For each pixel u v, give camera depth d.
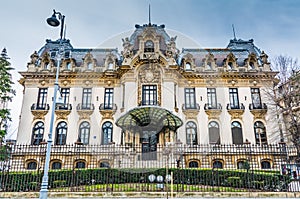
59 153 18.17
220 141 20.20
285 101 22.06
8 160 12.42
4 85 22.33
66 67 24.81
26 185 11.08
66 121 22.91
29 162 18.75
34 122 23.33
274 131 22.66
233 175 11.99
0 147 14.01
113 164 8.05
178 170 10.47
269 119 23.12
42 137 22.94
